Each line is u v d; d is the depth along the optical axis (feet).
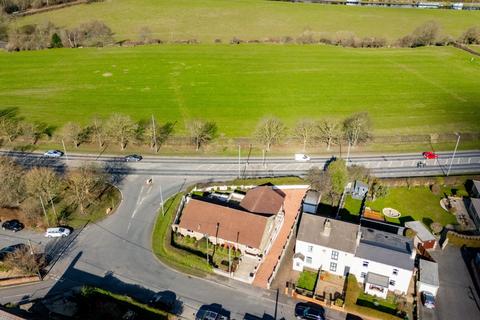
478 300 285.84
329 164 402.93
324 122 476.13
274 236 333.83
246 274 299.99
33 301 279.69
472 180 402.72
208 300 281.74
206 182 400.47
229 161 439.22
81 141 472.03
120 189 391.86
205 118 519.60
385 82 630.74
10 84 611.47
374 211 367.04
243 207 342.03
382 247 293.43
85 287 274.98
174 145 466.29
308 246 298.56
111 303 271.69
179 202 371.97
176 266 308.60
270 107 549.13
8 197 355.97
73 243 328.29
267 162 437.99
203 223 327.26
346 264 294.05
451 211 367.45
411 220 359.46
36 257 307.37
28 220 348.38
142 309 269.44
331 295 284.82
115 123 453.99
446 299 286.25
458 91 604.08
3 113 522.88
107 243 329.11
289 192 388.57
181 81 622.54
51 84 611.06
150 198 380.37
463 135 481.46
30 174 354.74
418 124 513.86
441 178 401.90
